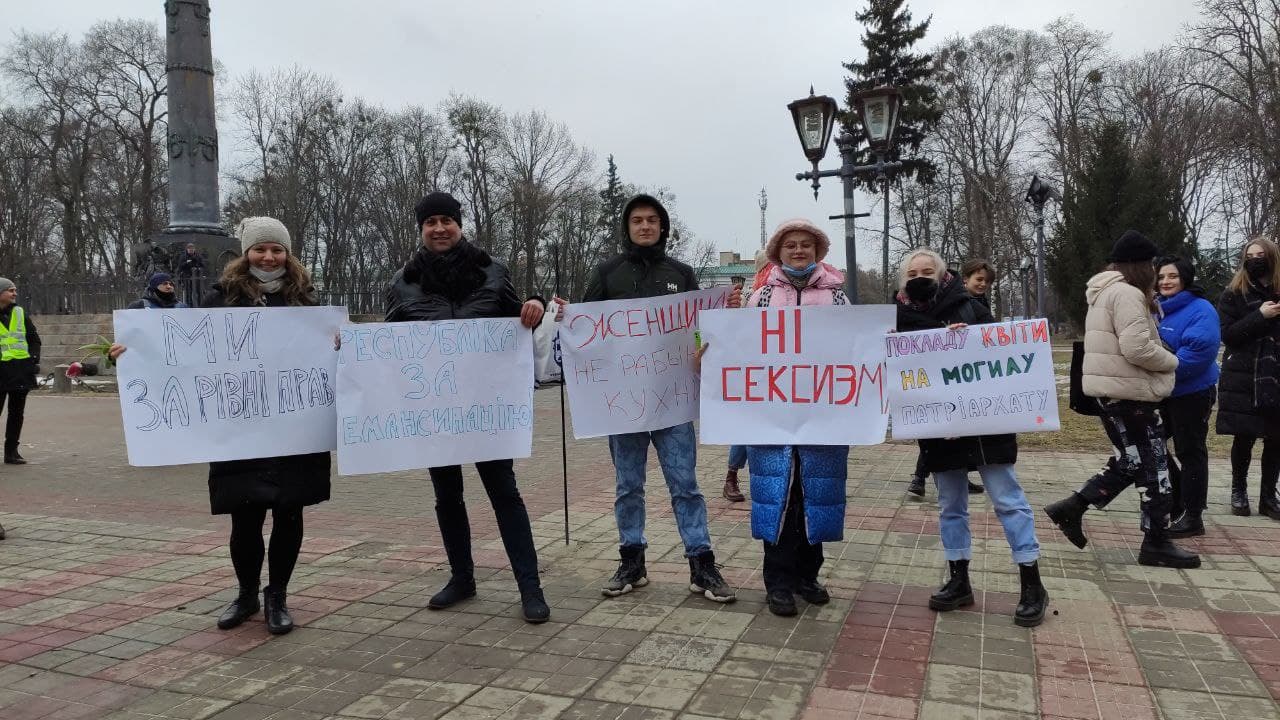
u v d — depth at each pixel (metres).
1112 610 3.82
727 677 3.18
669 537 5.43
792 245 4.10
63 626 3.96
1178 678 3.06
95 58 43.62
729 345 3.99
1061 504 4.64
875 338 3.89
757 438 3.91
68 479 8.44
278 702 3.06
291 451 3.86
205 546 5.52
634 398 4.17
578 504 6.63
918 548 4.98
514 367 4.10
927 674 3.15
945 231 47.25
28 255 46.56
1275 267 5.34
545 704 2.98
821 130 10.56
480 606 4.12
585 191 53.78
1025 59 42.84
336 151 49.50
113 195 46.59
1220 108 35.12
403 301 4.17
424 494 7.35
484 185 52.19
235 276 4.00
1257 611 3.78
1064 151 42.19
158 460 3.70
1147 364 4.32
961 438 3.78
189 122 17.69
